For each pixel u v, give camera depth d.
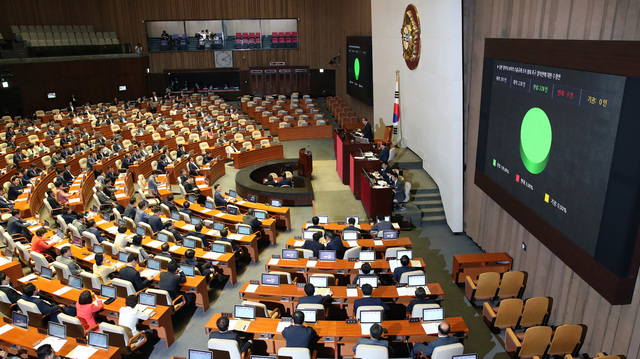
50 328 8.21
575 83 7.99
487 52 11.50
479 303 10.66
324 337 8.01
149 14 36.91
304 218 16.03
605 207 7.27
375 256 11.36
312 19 37.97
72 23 35.50
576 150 8.02
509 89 10.51
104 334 7.84
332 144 25.89
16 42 28.52
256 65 38.72
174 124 27.97
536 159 9.42
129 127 27.62
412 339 8.12
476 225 13.51
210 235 12.66
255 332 8.14
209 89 38.72
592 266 7.64
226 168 22.22
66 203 16.38
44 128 26.75
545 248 9.73
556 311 9.34
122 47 35.09
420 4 16.28
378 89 23.39
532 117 9.52
